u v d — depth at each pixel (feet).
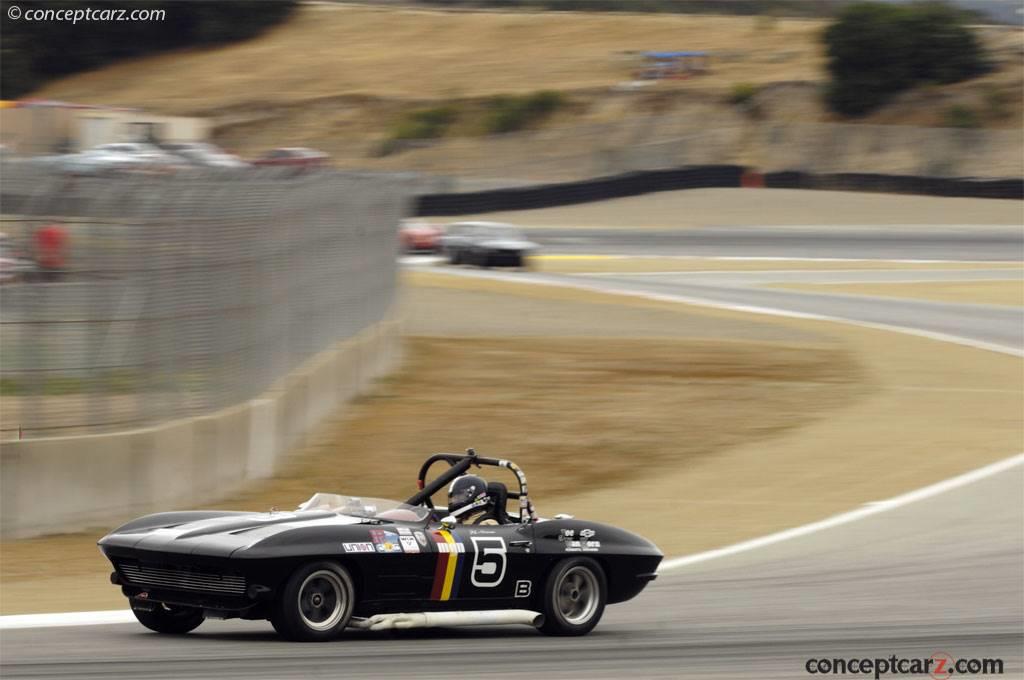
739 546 147.64
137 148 595.47
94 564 136.77
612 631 106.42
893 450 212.02
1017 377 292.61
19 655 89.76
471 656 93.35
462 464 106.32
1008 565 138.82
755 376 287.07
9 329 147.13
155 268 158.51
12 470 146.72
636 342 338.34
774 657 98.94
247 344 181.37
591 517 165.89
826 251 622.95
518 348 323.16
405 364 290.76
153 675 83.41
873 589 126.72
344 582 93.40
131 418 158.20
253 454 180.45
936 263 588.50
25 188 145.48
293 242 204.13
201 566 89.20
